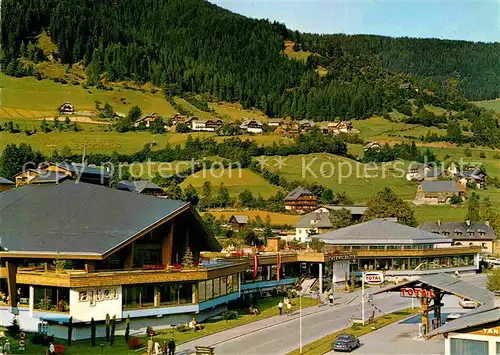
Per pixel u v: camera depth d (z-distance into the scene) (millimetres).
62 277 60375
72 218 73375
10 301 64688
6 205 80500
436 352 59562
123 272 64125
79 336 61438
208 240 80875
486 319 44969
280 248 116312
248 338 65688
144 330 67000
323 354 58875
